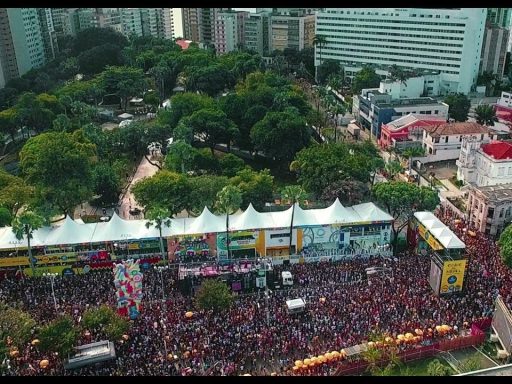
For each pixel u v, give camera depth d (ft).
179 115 532.73
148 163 482.69
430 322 232.12
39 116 547.08
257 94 549.54
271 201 372.58
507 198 326.24
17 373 205.98
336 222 303.68
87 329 224.94
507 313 222.28
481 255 289.33
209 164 416.46
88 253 290.76
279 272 274.16
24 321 216.13
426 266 277.85
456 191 410.52
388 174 442.09
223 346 216.74
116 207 393.29
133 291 232.73
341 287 257.34
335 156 383.86
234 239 301.84
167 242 298.15
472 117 617.62
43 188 344.08
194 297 248.93
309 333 225.15
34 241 288.30
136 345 218.38
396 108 544.62
